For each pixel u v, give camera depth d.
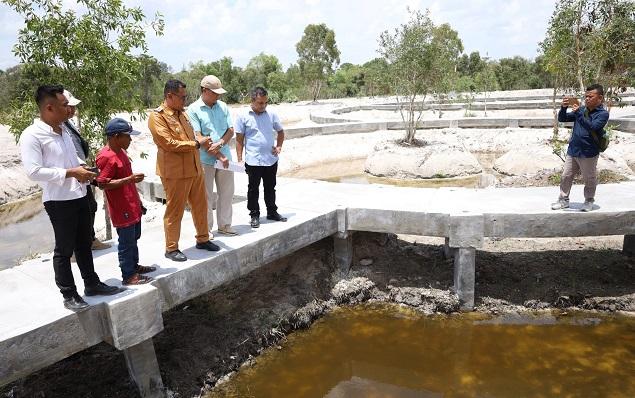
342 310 7.17
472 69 52.03
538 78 47.94
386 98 38.22
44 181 3.87
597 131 6.17
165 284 5.00
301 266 7.54
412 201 7.57
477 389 5.41
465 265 6.81
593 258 7.75
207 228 5.65
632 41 10.95
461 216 6.64
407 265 7.80
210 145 5.58
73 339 4.33
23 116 6.40
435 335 6.50
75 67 6.43
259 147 6.29
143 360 4.93
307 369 5.88
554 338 6.29
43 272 5.28
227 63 49.94
